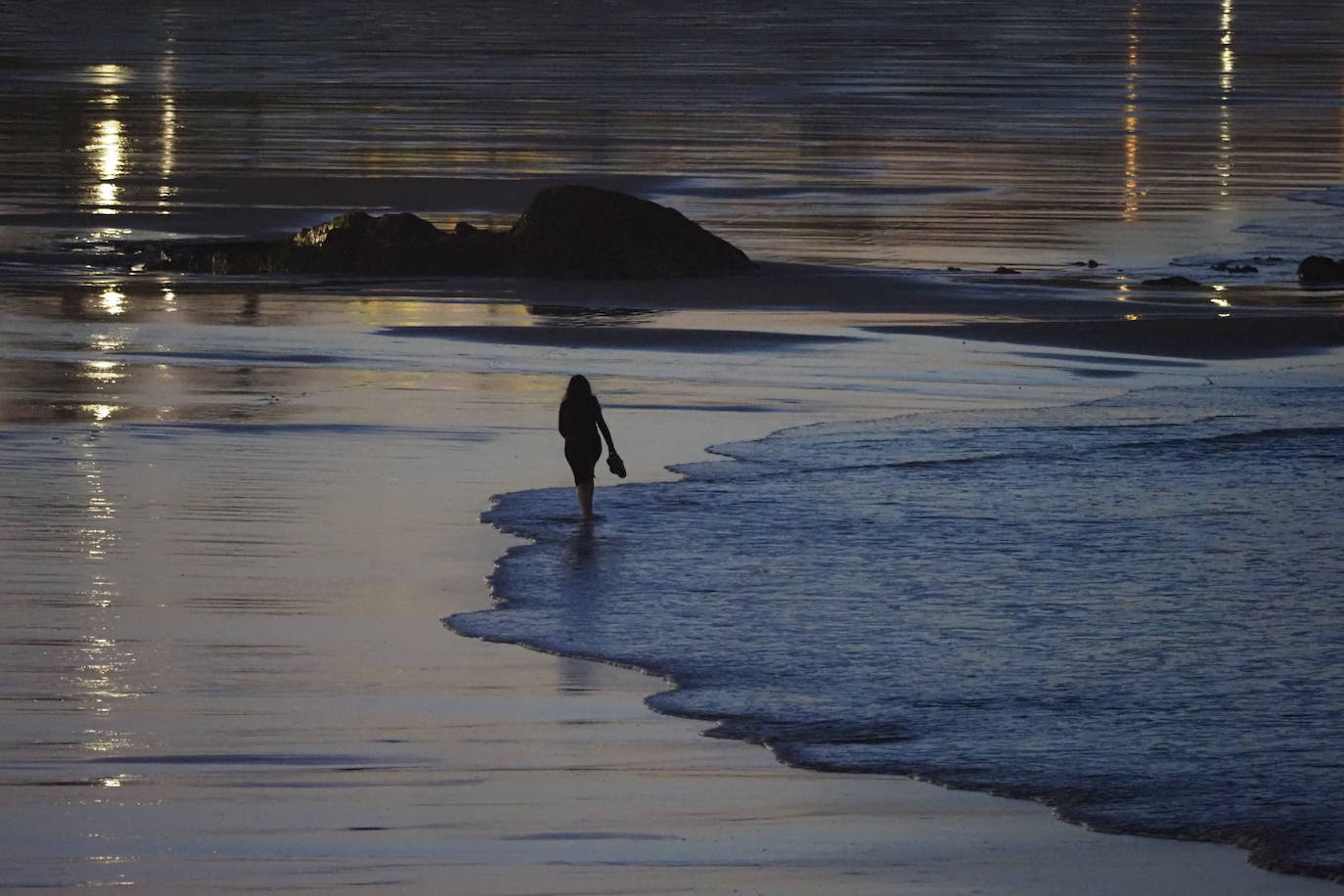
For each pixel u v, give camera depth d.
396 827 30.38
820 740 35.19
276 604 44.41
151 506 54.53
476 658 40.34
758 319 99.31
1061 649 41.50
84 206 148.38
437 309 102.44
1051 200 160.50
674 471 61.00
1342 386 79.31
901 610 44.69
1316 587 47.22
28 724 35.19
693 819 31.06
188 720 35.66
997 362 85.75
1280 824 30.91
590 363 84.25
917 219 147.25
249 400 72.94
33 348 85.94
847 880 28.45
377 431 66.94
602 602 45.09
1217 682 39.09
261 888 27.70
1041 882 28.52
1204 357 87.81
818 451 64.44
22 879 27.88
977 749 34.72
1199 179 177.38
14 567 47.22
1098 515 55.06
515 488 58.19
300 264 119.44
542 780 32.78
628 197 120.25
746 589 46.47
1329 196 164.38
